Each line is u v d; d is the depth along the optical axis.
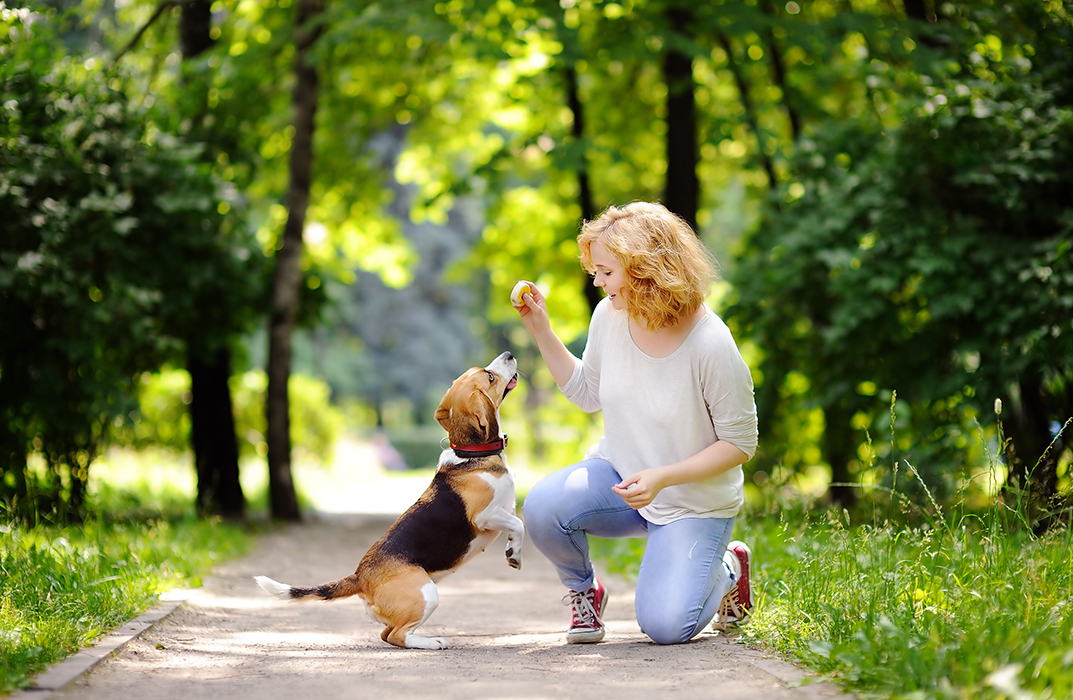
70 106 8.73
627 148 14.26
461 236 43.09
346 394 40.69
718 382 4.15
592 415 17.70
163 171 9.15
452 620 5.55
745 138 13.06
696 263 4.21
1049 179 8.03
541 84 13.54
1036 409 8.55
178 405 14.30
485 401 4.71
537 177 15.38
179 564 6.50
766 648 4.00
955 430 8.33
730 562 4.48
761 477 11.05
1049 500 4.68
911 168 8.59
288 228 11.62
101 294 8.66
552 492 4.35
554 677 3.60
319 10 11.69
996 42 9.52
